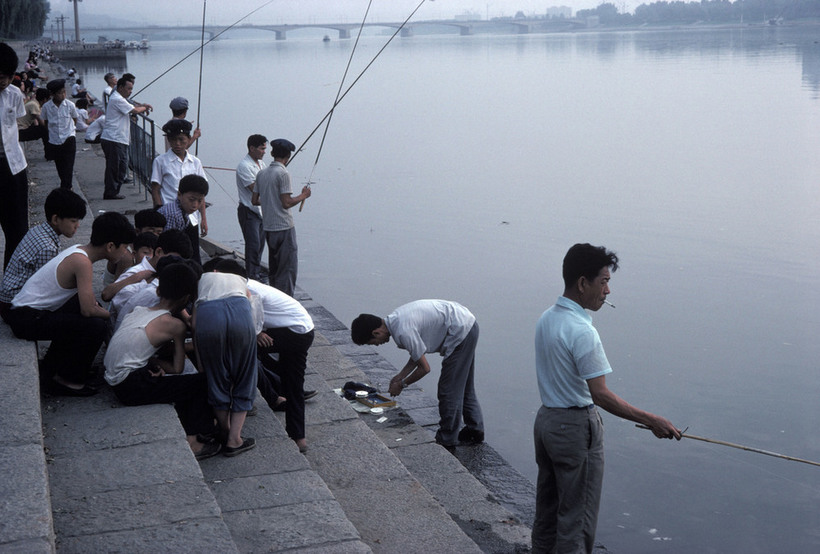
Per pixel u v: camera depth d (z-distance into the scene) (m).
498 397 7.94
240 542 3.28
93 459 3.51
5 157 5.44
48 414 3.98
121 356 4.02
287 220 7.74
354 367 6.92
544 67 72.00
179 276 4.10
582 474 3.53
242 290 4.21
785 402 7.86
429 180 20.34
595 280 3.47
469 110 38.22
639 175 20.86
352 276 12.19
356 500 4.12
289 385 4.60
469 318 5.58
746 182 19.62
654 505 6.03
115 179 11.11
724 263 12.76
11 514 2.71
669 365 8.75
